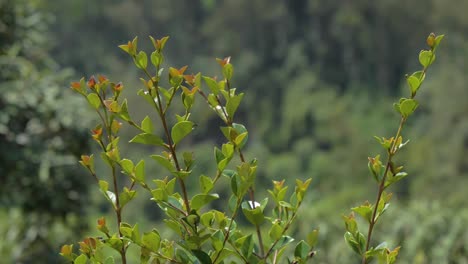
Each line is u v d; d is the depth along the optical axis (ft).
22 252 37.14
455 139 192.24
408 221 25.14
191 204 8.00
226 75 8.70
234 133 8.09
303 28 263.90
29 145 35.96
